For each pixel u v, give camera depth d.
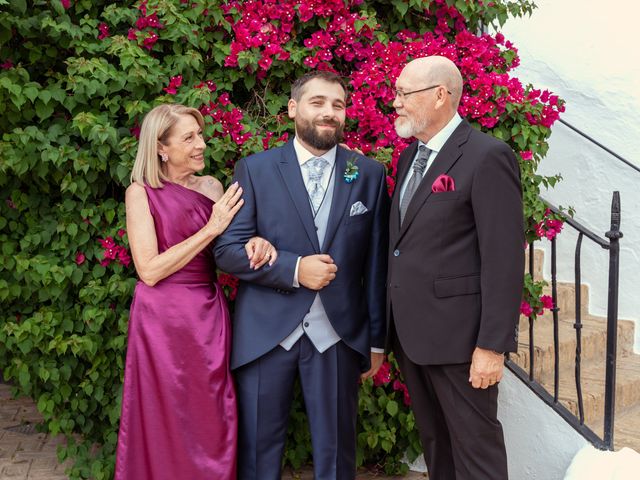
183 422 2.72
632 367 4.45
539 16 5.31
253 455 2.76
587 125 5.08
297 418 3.63
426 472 3.83
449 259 2.56
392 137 3.40
